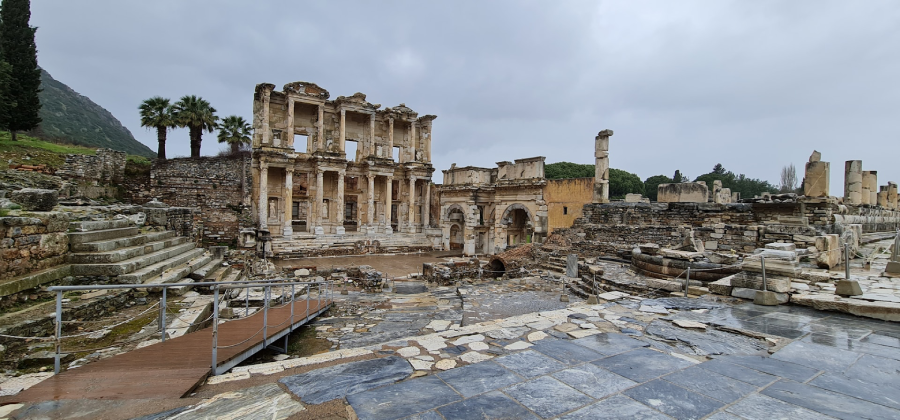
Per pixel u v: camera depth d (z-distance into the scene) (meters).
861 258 15.43
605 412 4.15
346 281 19.27
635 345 6.47
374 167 40.12
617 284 15.20
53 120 95.06
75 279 10.09
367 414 4.09
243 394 4.66
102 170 29.16
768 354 6.10
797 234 16.23
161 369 5.54
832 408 4.22
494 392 4.64
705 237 19.03
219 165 34.97
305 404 4.35
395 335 10.01
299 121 38.97
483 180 39.47
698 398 4.47
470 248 38.19
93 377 5.20
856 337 6.79
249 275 19.19
